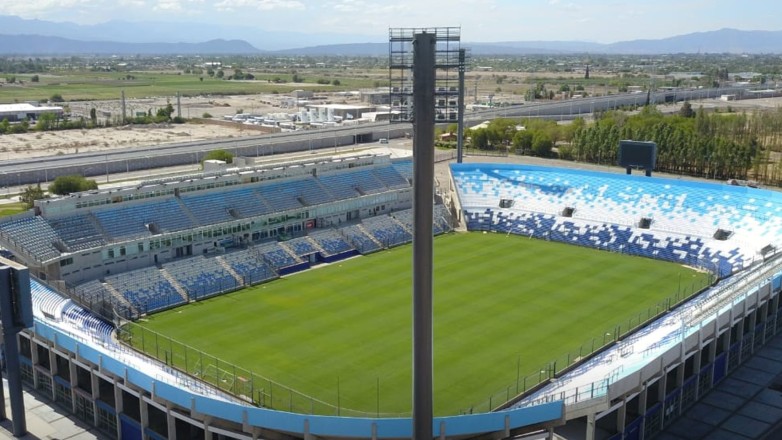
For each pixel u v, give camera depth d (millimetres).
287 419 55000
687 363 77000
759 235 120812
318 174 140000
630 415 66938
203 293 103062
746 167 180500
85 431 67875
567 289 106625
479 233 142125
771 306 91812
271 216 123812
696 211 131625
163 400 60781
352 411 67875
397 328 90250
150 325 90938
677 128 196125
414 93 48500
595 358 79875
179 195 117688
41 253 95312
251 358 80625
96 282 97875
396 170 154000
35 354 75812
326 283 109562
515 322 92562
